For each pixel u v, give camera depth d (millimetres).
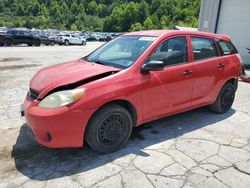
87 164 3375
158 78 3855
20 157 3510
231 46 5348
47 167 3297
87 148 3754
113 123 3557
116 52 4199
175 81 4086
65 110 3084
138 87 3637
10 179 3051
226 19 13422
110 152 3643
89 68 3697
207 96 4789
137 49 3975
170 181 3076
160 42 3990
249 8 12430
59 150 3693
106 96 3322
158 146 3885
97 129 3412
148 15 117500
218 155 3693
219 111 5285
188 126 4656
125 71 3596
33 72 9375
